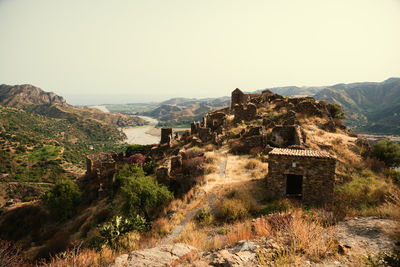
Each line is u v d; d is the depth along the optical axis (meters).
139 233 11.89
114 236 10.58
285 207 11.80
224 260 4.92
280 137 24.67
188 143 36.75
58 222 32.03
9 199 83.38
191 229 11.48
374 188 14.73
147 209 17.14
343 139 24.56
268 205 12.72
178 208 14.96
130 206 16.14
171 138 43.16
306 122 29.59
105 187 34.59
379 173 18.89
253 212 12.15
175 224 12.73
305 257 4.89
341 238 6.22
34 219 34.19
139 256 5.93
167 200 16.86
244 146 24.97
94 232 20.88
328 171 12.77
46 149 141.50
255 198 13.76
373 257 4.60
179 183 20.16
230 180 17.20
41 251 20.89
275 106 41.59
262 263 4.56
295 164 13.41
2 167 105.81
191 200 15.48
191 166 21.48
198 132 37.22
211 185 16.69
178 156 24.09
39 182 101.69
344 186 15.62
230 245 6.67
